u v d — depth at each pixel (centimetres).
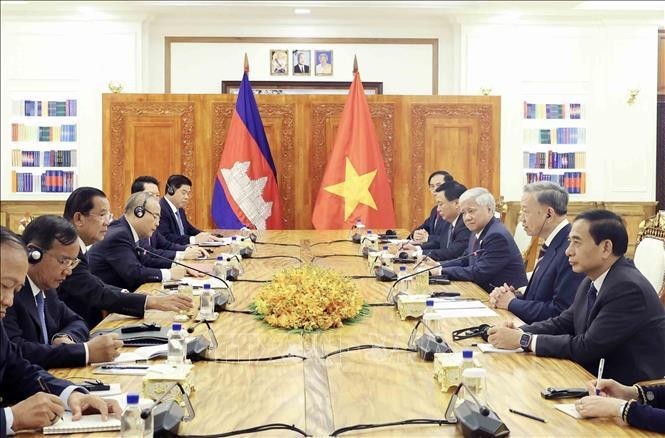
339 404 227
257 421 212
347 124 825
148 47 960
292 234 750
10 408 208
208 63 966
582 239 297
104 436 203
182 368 237
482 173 890
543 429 206
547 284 389
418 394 237
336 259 556
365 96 831
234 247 564
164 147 870
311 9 919
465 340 309
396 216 889
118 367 266
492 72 952
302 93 975
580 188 965
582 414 215
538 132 962
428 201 890
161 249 629
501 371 264
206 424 209
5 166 943
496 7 909
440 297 403
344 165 820
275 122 881
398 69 977
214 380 252
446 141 888
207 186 873
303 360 277
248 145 834
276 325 331
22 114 941
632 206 955
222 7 907
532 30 953
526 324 340
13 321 279
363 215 816
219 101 872
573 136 961
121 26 935
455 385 240
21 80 938
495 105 886
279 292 334
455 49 962
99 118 941
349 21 965
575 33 956
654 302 289
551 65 956
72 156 944
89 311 382
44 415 207
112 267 461
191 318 352
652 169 966
